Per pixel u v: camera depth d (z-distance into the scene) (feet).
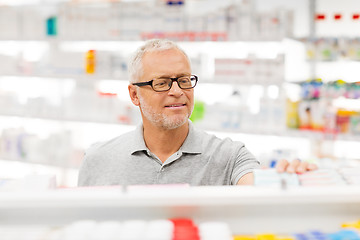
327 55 9.80
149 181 5.30
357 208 3.22
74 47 13.41
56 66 12.43
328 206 3.22
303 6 10.95
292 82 10.00
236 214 3.21
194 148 5.31
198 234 2.88
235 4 10.45
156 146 5.36
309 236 2.96
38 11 12.83
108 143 5.75
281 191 3.21
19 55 12.88
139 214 3.19
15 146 13.14
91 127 13.20
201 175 5.27
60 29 12.21
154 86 4.95
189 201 3.15
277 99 10.28
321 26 10.53
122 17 11.40
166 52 4.97
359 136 9.61
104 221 3.20
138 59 5.13
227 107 10.66
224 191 3.27
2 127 14.37
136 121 11.82
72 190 3.38
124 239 2.78
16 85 13.99
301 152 11.16
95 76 11.80
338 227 3.23
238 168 5.20
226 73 10.50
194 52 11.82
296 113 10.11
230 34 10.39
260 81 10.16
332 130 9.75
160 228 2.89
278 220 3.23
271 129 10.30
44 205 3.11
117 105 11.94
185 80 5.00
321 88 9.80
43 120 14.03
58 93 13.33
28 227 3.19
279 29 10.03
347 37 9.62
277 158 10.02
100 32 11.90
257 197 3.15
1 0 14.12
